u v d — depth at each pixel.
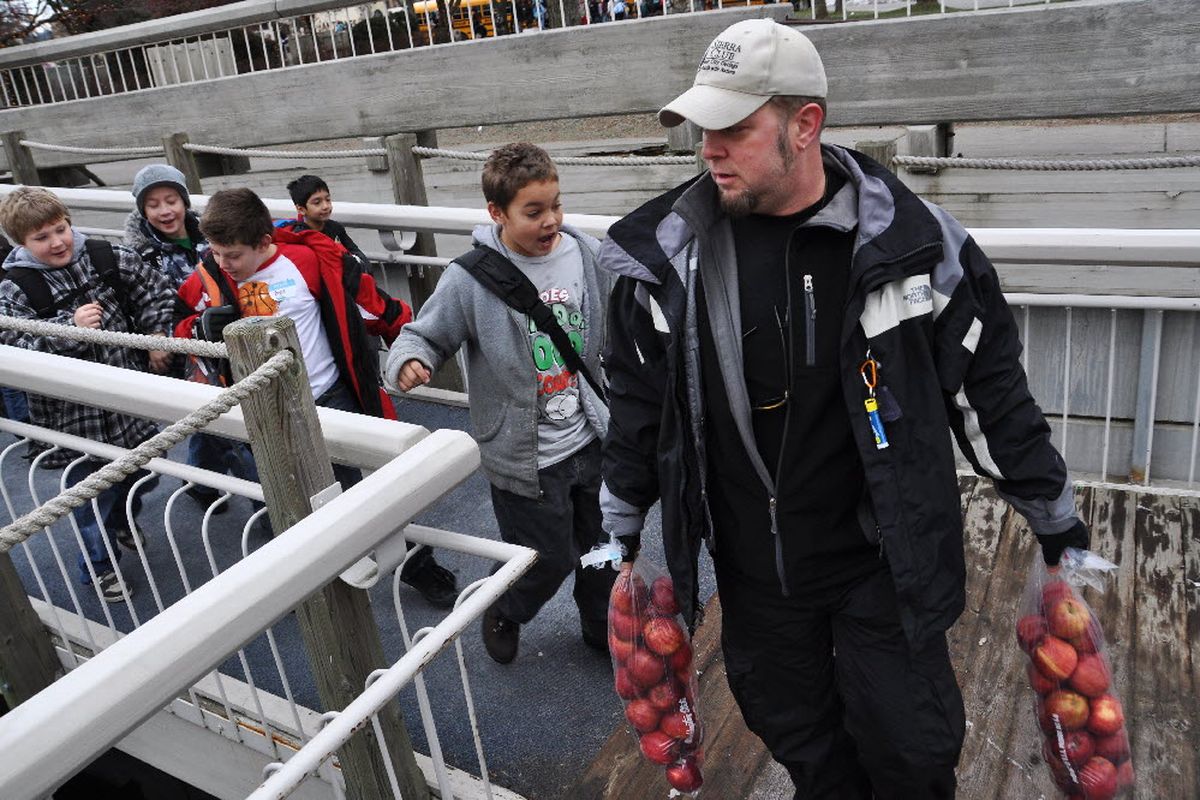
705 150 1.57
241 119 6.75
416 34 6.49
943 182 4.68
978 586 3.05
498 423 2.55
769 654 1.93
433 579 3.19
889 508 1.63
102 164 8.31
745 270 1.66
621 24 5.23
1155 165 3.42
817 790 2.05
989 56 4.35
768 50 1.49
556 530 2.62
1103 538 3.27
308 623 2.04
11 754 1.21
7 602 2.92
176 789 3.75
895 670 1.80
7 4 11.68
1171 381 3.95
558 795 2.46
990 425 1.67
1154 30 4.03
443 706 2.82
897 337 1.58
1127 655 2.71
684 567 1.84
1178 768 2.33
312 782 2.69
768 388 1.68
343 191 6.67
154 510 4.10
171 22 6.95
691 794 2.27
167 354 3.59
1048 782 2.32
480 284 2.45
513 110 5.73
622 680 2.15
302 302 3.13
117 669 1.33
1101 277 4.11
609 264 1.70
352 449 1.95
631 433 1.85
